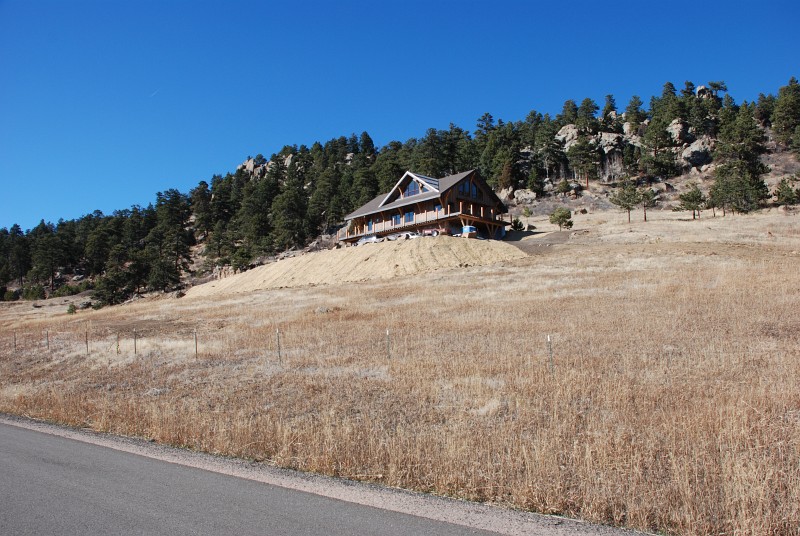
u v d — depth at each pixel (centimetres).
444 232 5472
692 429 845
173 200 13200
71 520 606
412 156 11956
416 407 1141
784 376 1156
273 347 2011
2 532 577
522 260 4262
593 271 3431
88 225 14250
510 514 607
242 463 833
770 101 12606
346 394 1290
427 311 2575
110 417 1173
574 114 14825
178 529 575
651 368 1311
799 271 2725
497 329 1991
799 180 8238
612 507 600
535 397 1138
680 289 2500
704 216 6812
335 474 771
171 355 2019
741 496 586
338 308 2939
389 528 567
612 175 10831
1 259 12694
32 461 859
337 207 10075
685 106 12425
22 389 1702
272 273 5466
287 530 565
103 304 7200
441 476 711
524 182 10762
